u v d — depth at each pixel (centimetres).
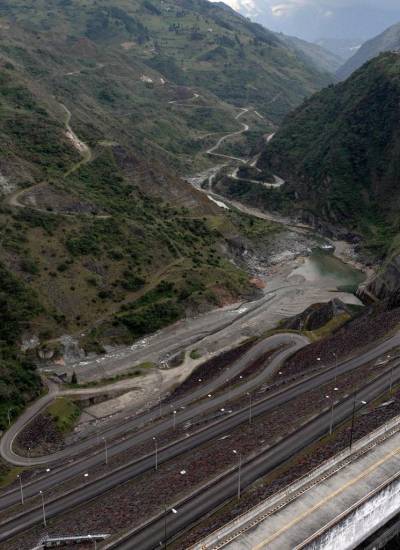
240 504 5825
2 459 8850
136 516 5934
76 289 13250
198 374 11650
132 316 13388
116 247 14875
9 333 11519
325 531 5300
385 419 6975
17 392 10194
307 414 7769
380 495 5816
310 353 11250
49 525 6575
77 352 12175
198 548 5038
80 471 8119
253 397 9494
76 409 10444
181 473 6819
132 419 9862
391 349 10062
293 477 6075
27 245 13362
